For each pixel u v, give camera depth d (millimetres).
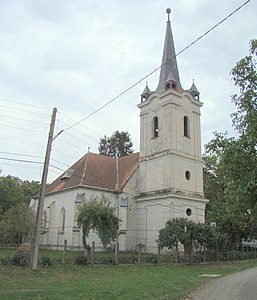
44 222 43031
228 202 17078
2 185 45000
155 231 38219
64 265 22484
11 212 36344
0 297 11391
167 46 45969
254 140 13312
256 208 14164
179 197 37906
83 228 27656
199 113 43812
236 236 43969
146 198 40156
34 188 63125
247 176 13531
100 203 29000
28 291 12898
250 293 15445
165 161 39406
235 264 34000
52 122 22578
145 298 12633
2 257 21578
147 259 29266
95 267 23469
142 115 44625
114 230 28203
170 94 40938
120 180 43281
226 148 14555
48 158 22078
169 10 47938
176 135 40062
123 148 67438
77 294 12602
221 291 15977
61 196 42375
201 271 26125
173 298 13141
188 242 31578
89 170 42406
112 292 13453
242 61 13930
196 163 41438
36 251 20266
